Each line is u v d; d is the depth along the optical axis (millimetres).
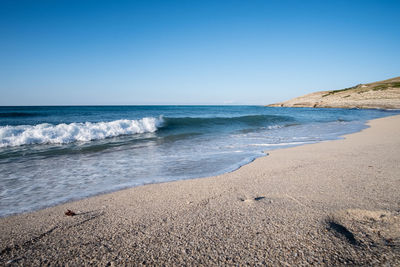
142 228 2164
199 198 2914
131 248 1830
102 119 18344
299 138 9188
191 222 2254
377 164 4344
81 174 4352
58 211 2660
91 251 1806
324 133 10883
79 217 2467
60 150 6781
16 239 2023
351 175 3666
